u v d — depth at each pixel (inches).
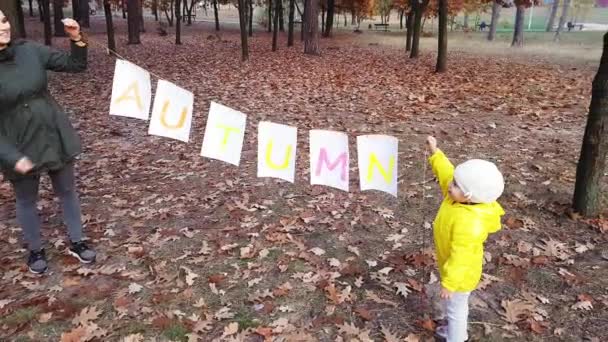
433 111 371.6
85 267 152.3
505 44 1125.7
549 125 325.1
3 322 126.5
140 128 329.7
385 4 1523.1
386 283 142.4
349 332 121.5
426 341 118.4
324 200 204.1
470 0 1146.7
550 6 1706.4
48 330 124.0
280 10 1322.6
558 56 834.8
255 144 285.6
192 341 119.2
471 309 129.8
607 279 141.6
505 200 198.4
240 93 446.0
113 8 1806.1
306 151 267.9
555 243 161.0
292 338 119.3
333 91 455.2
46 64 131.0
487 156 258.2
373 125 326.6
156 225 183.3
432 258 155.1
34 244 146.7
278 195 210.7
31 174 131.8
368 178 122.5
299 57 762.8
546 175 227.3
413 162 248.1
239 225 182.4
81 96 439.2
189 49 876.6
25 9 1967.3
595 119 168.9
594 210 177.6
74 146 137.3
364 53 862.5
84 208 199.3
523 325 123.3
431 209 194.1
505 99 419.8
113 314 130.4
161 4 1480.1
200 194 213.5
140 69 126.3
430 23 2050.9
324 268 151.7
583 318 125.2
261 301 135.6
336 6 1326.3
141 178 236.2
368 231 176.6
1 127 125.0
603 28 1681.8
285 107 383.9
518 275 144.6
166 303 135.0
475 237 97.1
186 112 128.3
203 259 157.8
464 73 596.7
